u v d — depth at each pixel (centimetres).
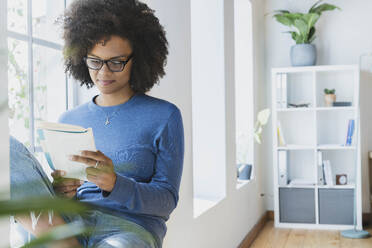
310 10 450
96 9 128
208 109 319
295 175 482
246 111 438
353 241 389
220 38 315
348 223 436
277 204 453
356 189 428
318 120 475
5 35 55
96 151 104
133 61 139
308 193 446
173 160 130
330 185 439
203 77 320
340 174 456
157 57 144
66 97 171
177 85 217
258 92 471
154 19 143
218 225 293
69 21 130
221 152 316
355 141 441
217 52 316
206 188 320
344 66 437
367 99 466
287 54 489
